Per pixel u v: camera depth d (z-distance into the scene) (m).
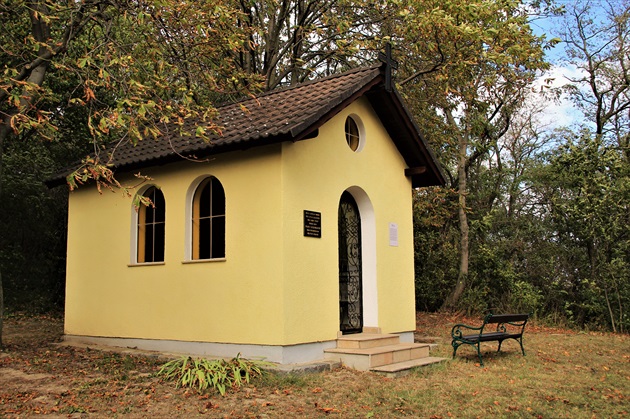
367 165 11.72
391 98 11.67
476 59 16.05
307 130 9.30
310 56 21.06
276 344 9.27
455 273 22.02
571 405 7.95
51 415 6.71
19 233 19.12
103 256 12.12
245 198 9.93
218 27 11.13
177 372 8.38
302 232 9.81
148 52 11.06
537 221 22.42
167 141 11.50
